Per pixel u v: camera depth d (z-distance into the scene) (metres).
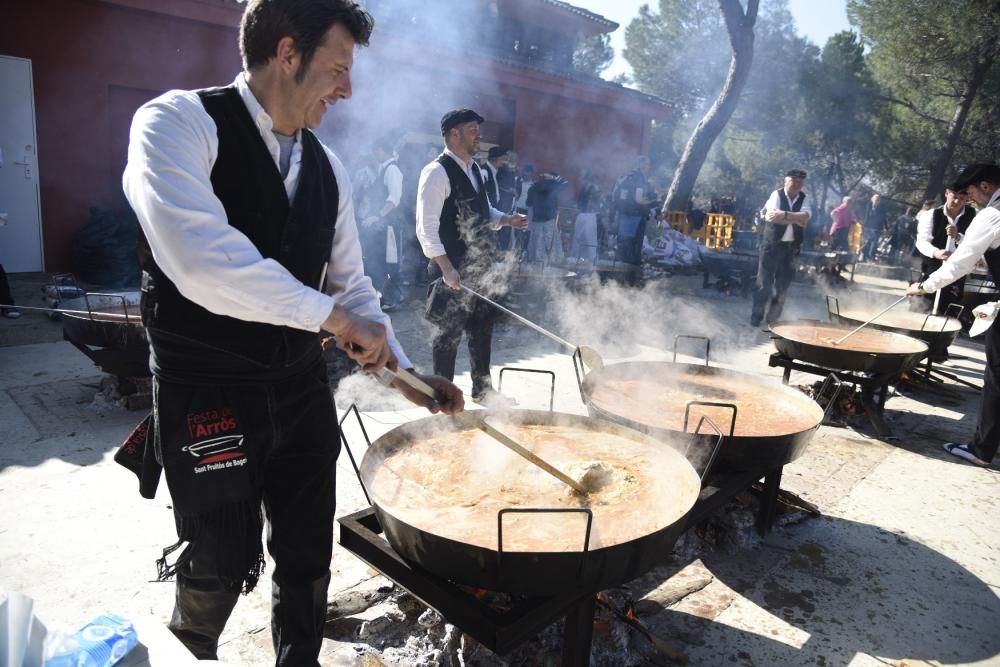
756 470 2.55
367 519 2.03
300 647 1.70
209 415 1.48
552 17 16.00
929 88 18.58
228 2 8.45
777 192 7.46
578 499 1.87
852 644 2.32
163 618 2.19
